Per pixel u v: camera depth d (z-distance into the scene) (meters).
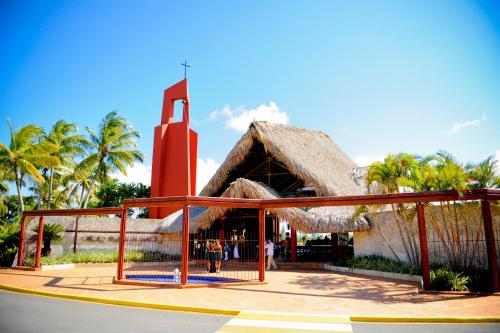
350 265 16.56
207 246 15.99
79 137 27.92
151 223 23.62
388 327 6.96
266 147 20.19
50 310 8.42
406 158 13.85
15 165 22.50
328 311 8.24
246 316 7.78
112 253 20.53
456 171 11.54
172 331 6.56
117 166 29.16
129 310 8.55
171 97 27.95
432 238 14.23
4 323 7.05
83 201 28.23
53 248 20.31
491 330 6.69
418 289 10.81
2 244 18.89
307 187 25.20
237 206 12.55
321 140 26.94
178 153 26.42
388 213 16.53
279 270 17.28
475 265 12.69
